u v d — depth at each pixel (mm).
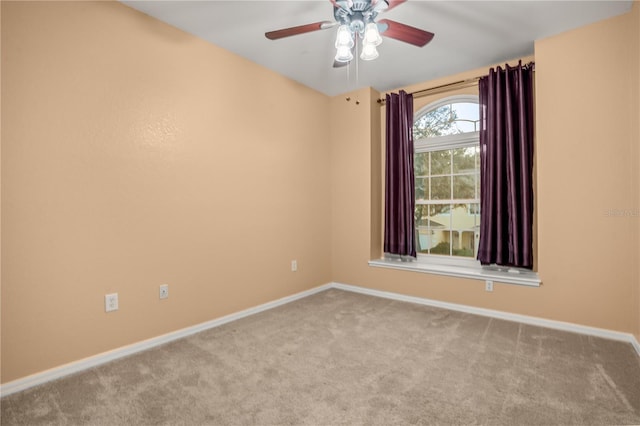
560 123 2715
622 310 2490
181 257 2643
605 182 2543
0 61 1773
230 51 3014
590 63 2584
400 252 3775
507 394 1768
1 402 1721
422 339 2541
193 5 2314
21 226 1857
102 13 2180
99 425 1538
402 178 3748
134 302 2354
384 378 1949
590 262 2609
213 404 1694
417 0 2262
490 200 3145
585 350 2312
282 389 1833
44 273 1942
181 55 2637
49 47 1948
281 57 3148
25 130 1865
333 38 2768
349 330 2746
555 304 2762
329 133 4270
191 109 2709
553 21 2545
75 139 2061
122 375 2004
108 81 2209
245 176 3166
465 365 2105
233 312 3039
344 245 4176
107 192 2209
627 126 2451
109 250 2221
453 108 3668
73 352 2057
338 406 1669
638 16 2217
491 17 2482
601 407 1641
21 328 1862
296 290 3744
